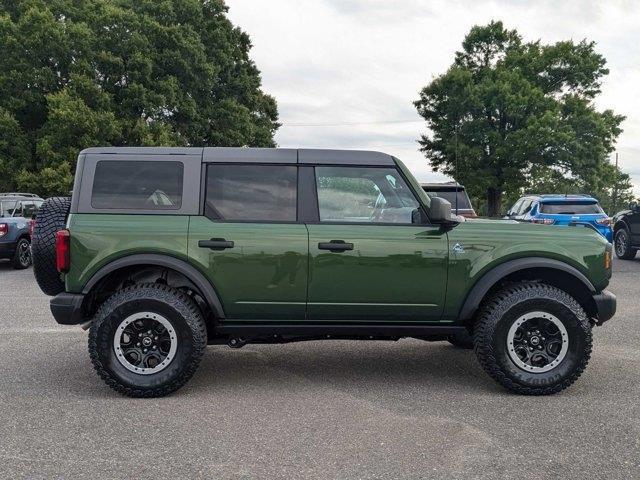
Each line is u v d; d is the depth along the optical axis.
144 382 4.47
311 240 4.60
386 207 4.78
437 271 4.64
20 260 13.52
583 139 40.09
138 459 3.42
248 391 4.73
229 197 4.70
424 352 6.04
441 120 43.88
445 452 3.52
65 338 6.52
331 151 4.81
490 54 46.41
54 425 3.95
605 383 4.94
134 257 4.54
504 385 4.62
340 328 4.71
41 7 30.30
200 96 35.66
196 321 4.55
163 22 33.56
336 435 3.78
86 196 4.63
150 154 4.71
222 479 3.17
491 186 42.03
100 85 30.05
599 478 3.19
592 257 4.71
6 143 28.28
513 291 4.66
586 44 43.78
